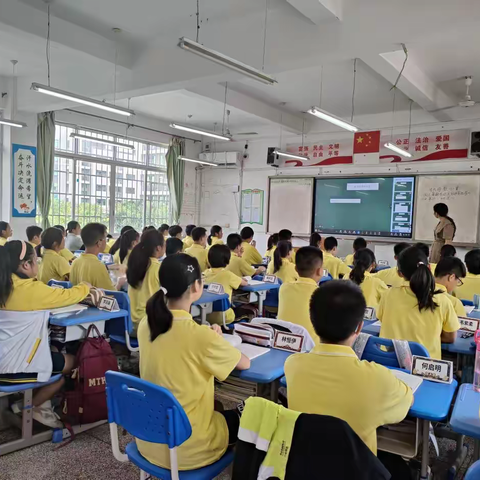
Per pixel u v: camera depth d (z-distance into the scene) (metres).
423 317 2.23
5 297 2.17
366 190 8.17
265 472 1.11
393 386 1.30
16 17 4.06
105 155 8.52
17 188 6.88
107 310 2.51
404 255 2.43
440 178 7.40
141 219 9.33
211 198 10.17
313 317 1.38
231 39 4.46
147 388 1.37
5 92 6.63
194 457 1.47
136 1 4.08
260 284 4.12
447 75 5.74
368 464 1.08
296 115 8.37
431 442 1.81
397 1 3.62
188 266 1.56
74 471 2.16
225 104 6.85
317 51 4.02
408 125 7.70
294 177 9.00
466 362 2.54
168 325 1.50
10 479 2.08
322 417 1.10
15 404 2.49
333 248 5.34
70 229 6.27
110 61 5.04
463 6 3.35
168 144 9.51
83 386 2.39
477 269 3.58
